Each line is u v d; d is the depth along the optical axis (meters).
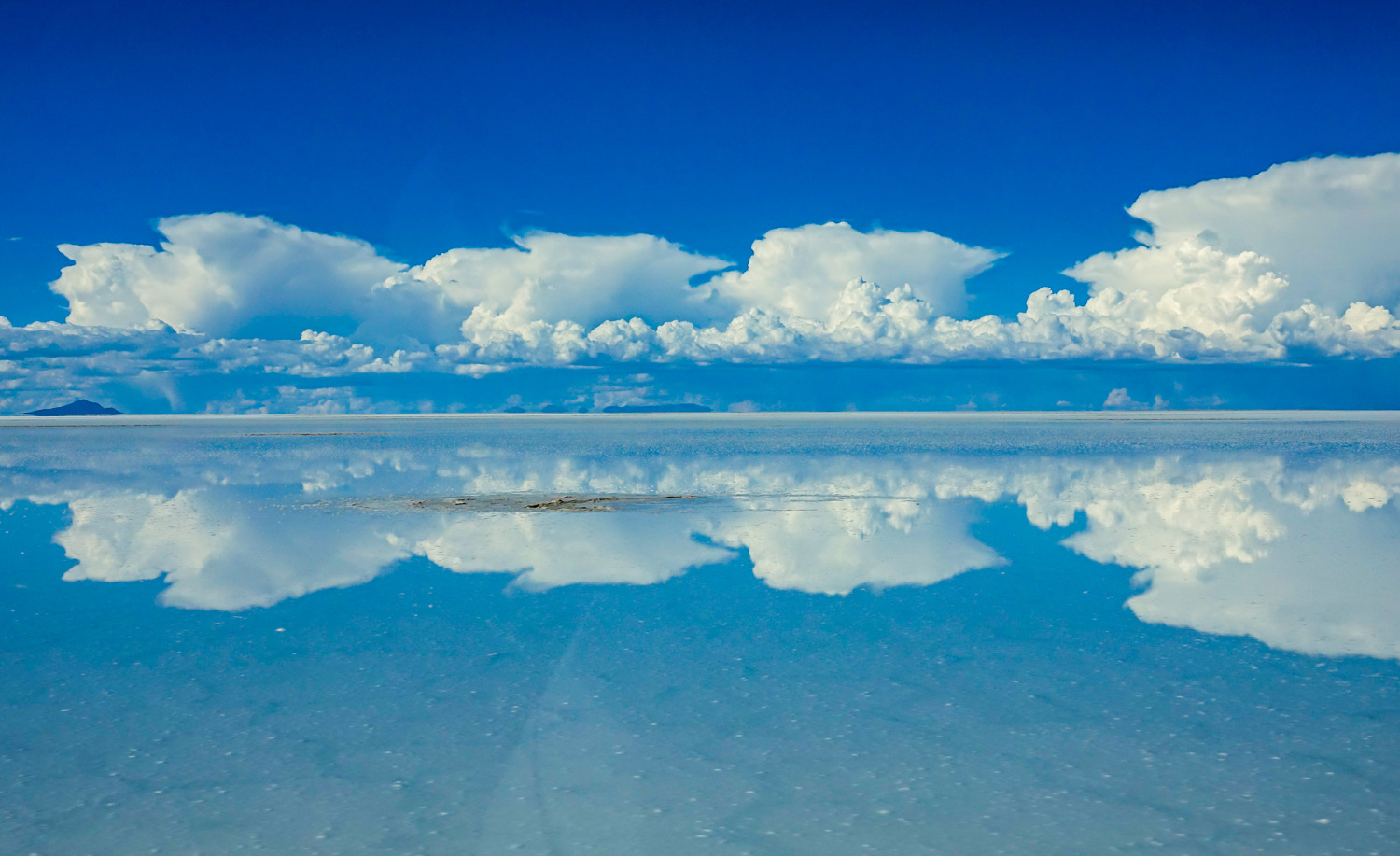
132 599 10.17
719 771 5.51
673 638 8.52
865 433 63.44
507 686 7.10
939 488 21.55
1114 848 4.58
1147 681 7.14
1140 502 18.67
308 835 4.77
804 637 8.53
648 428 86.44
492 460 32.75
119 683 7.20
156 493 21.39
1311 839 4.66
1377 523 15.61
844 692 6.94
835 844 4.63
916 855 4.52
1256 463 29.41
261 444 48.50
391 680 7.27
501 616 9.36
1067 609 9.61
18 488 22.89
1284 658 7.74
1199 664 7.59
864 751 5.79
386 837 4.72
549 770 5.53
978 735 6.05
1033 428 73.12
